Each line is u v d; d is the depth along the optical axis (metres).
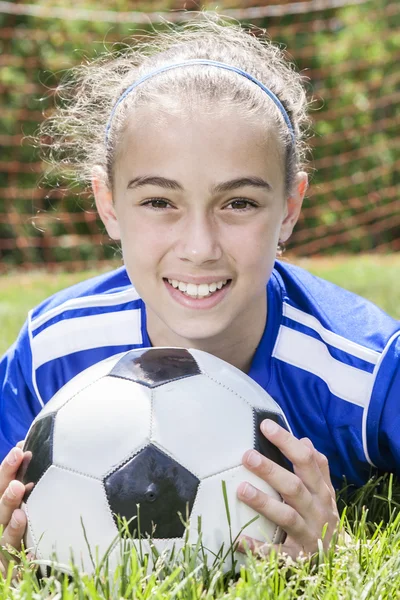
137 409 1.99
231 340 2.58
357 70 11.73
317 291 2.85
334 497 2.27
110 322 2.80
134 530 1.89
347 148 11.62
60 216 11.02
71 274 8.98
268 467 1.99
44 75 10.98
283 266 2.88
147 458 1.92
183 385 2.05
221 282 2.37
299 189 2.73
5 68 10.83
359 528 2.11
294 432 2.65
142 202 2.39
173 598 1.73
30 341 2.86
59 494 1.96
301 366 2.65
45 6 11.05
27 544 2.04
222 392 2.07
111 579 1.83
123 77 2.82
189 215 2.32
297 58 11.55
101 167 2.79
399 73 11.78
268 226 2.39
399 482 2.77
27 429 2.80
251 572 1.78
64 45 11.05
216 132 2.29
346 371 2.61
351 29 11.84
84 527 1.91
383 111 11.80
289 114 2.63
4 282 8.27
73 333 2.80
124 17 10.45
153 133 2.33
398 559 1.94
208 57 2.62
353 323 2.74
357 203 11.53
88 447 1.96
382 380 2.58
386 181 11.65
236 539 1.92
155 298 2.46
